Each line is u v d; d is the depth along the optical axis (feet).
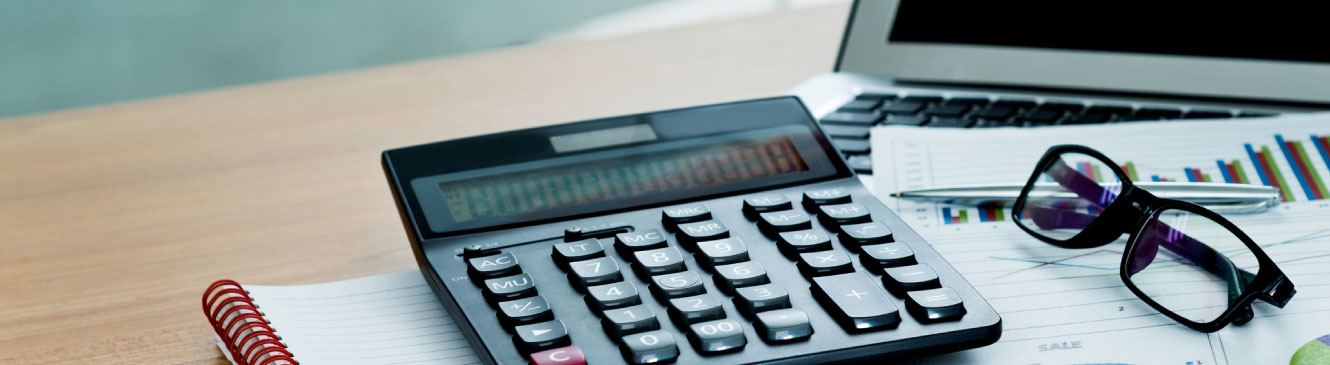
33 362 1.44
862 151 1.97
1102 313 1.31
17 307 1.65
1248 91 2.09
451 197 1.49
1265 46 2.09
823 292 1.25
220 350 1.43
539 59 3.20
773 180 1.58
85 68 7.20
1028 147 1.83
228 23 7.47
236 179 2.25
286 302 1.42
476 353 1.26
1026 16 2.32
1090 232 1.46
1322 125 1.79
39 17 7.04
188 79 7.48
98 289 1.70
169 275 1.74
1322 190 1.60
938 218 1.66
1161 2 2.19
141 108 2.96
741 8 6.19
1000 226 1.61
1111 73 2.21
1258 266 1.29
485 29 8.00
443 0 7.86
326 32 7.70
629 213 1.50
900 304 1.25
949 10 2.41
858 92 2.38
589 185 1.54
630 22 6.91
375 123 2.63
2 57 6.99
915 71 2.42
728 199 1.54
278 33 7.60
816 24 3.37
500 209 1.48
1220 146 1.77
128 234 1.96
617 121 1.66
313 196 2.10
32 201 2.21
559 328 1.20
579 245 1.38
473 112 2.67
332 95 2.96
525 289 1.28
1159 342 1.23
